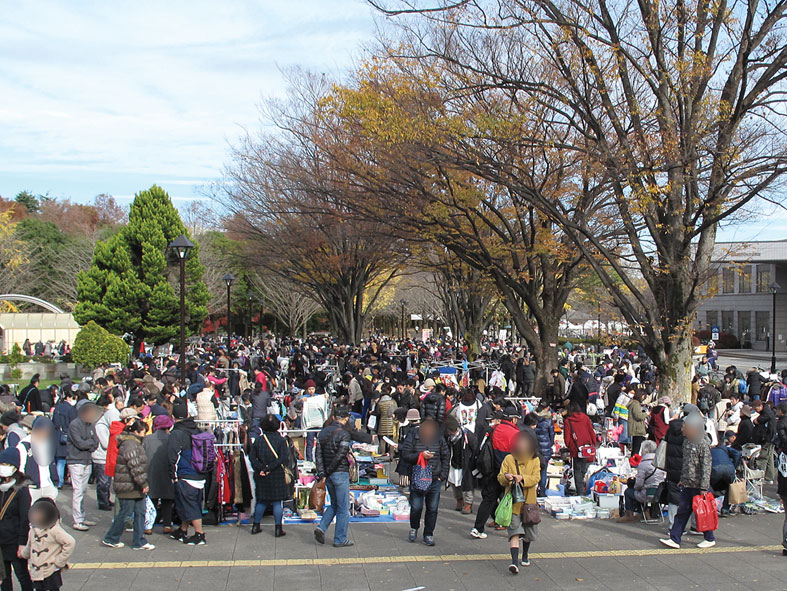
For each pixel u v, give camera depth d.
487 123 16.41
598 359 35.41
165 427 9.34
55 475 12.19
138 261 44.25
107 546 8.75
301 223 30.02
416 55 18.00
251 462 9.25
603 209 25.12
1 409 10.79
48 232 59.12
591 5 16.58
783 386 18.50
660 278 16.53
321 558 8.35
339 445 8.78
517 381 24.02
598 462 12.13
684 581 7.62
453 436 10.62
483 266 21.81
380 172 19.70
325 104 21.12
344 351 29.06
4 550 6.21
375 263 32.22
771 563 8.28
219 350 30.67
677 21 15.77
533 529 8.08
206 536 9.27
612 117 16.14
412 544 8.98
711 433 11.62
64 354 42.16
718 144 15.32
